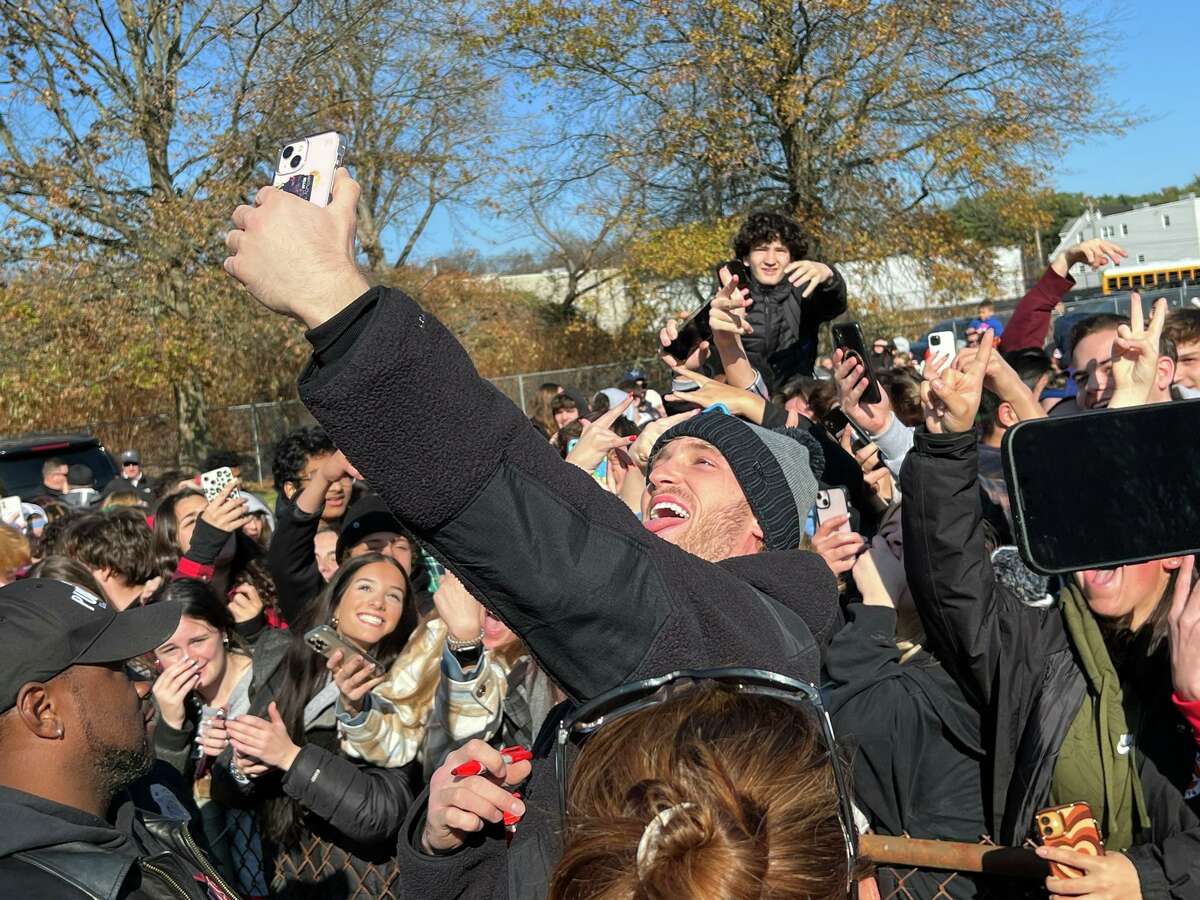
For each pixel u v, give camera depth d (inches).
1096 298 687.1
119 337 775.7
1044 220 892.6
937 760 101.8
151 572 165.5
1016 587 97.9
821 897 38.5
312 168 48.9
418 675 120.8
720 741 40.6
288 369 903.1
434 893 63.4
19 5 736.3
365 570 127.9
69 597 78.8
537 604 49.2
